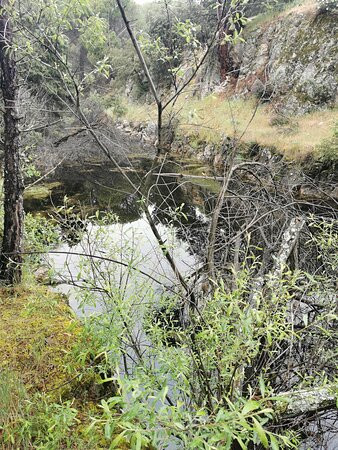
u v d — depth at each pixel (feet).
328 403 6.84
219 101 49.62
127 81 66.49
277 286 6.44
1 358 8.74
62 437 5.85
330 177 30.66
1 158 30.60
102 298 7.59
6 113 13.24
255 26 59.67
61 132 40.52
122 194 37.50
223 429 3.66
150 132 53.21
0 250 14.49
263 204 12.05
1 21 11.59
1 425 6.38
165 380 5.71
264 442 3.18
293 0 59.11
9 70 12.89
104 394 8.02
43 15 7.14
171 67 6.61
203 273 7.59
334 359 8.12
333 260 9.91
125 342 7.29
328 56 48.21
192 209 25.99
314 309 8.86
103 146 6.82
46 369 8.34
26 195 36.60
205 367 5.92
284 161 34.53
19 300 12.25
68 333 9.07
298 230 10.37
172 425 3.61
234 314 5.77
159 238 6.78
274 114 45.11
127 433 3.47
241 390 6.23
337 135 32.19
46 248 10.81
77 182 42.32
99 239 9.68
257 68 55.36
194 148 45.73
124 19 6.02
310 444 8.48
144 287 7.85
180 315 8.30
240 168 11.39
